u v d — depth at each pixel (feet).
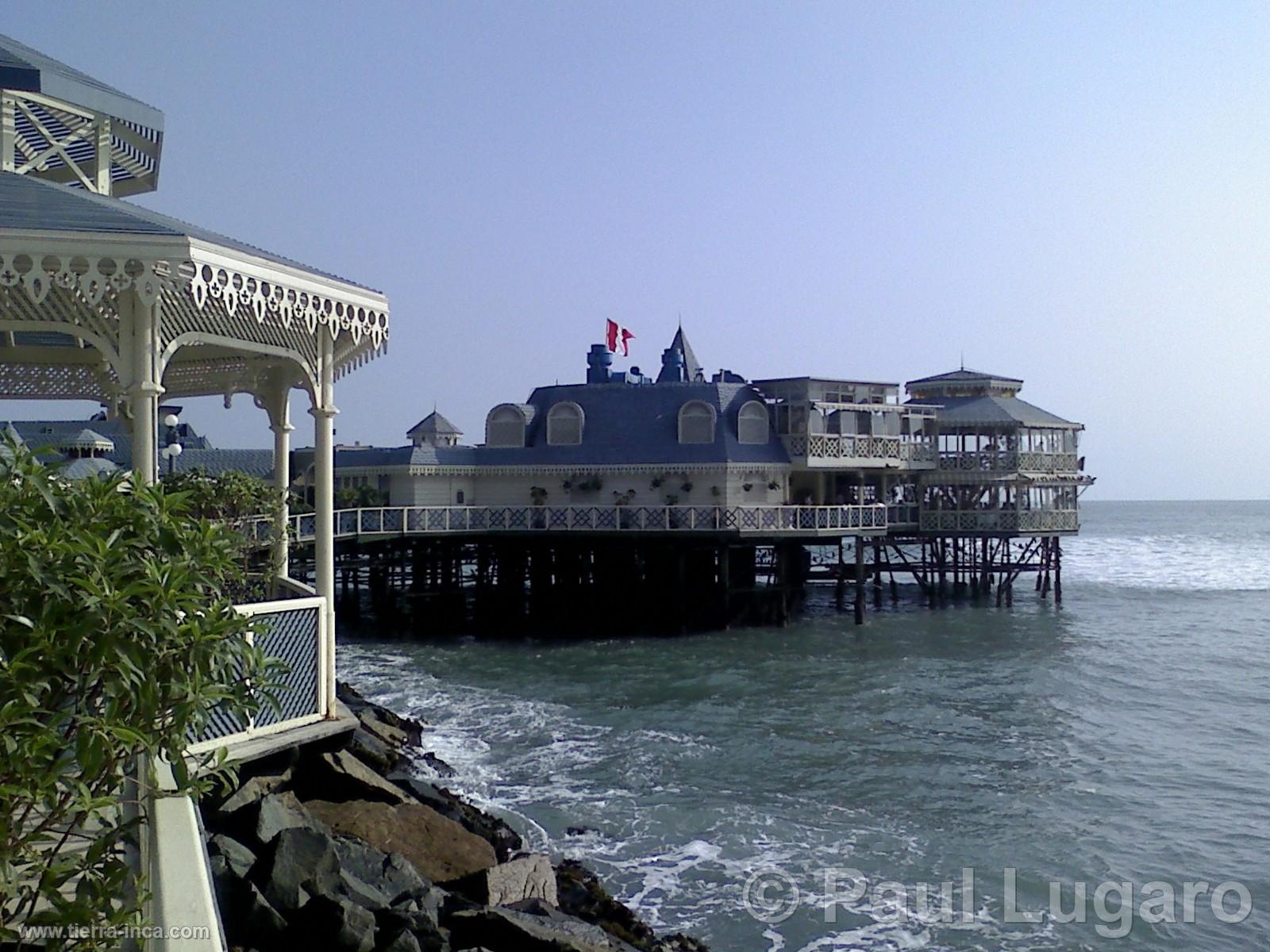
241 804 32.19
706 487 140.77
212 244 26.30
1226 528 551.18
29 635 12.85
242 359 42.60
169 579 14.25
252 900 27.32
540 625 134.72
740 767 66.18
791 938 41.22
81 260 24.67
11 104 33.17
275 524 42.39
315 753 38.17
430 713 80.28
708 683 95.76
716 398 147.23
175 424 89.20
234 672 17.37
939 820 56.85
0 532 12.98
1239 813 59.11
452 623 135.44
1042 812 58.70
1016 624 146.61
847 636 129.49
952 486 167.73
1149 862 51.52
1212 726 81.76
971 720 82.53
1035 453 166.61
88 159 39.22
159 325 27.76
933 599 166.40
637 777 62.80
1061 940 42.39
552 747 70.08
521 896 37.63
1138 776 66.74
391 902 31.91
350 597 149.69
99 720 13.16
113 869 13.93
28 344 38.93
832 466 147.02
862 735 76.07
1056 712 86.33
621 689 92.43
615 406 150.30
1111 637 134.31
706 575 145.89
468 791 58.23
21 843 13.00
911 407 159.63
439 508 130.72
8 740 12.07
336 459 153.58
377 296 34.22
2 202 26.58
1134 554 336.70
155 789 14.57
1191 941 42.57
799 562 154.20
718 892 45.34
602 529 130.11
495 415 150.92
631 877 46.65
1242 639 133.59
